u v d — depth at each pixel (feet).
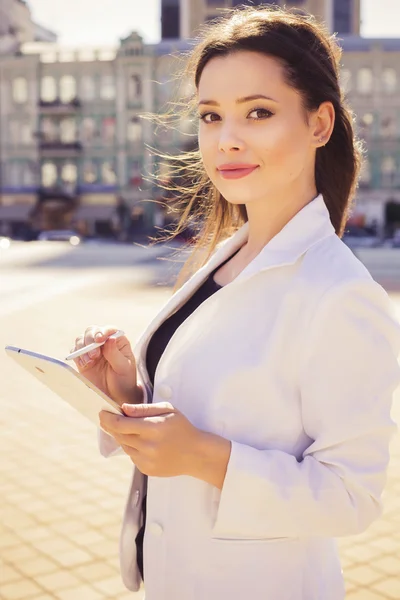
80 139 150.71
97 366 4.79
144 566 4.24
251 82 3.89
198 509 3.97
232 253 4.82
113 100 148.25
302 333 3.78
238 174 4.00
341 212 4.68
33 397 20.18
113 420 3.50
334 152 4.58
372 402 3.58
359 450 3.60
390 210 146.00
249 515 3.58
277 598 3.85
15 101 151.12
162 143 145.59
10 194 152.05
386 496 12.87
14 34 173.06
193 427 3.56
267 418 3.86
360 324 3.61
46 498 12.98
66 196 149.48
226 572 3.88
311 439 3.88
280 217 4.31
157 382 4.25
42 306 38.68
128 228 148.97
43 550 10.91
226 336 4.01
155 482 4.20
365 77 144.15
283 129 3.94
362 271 3.81
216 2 153.99
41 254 85.56
